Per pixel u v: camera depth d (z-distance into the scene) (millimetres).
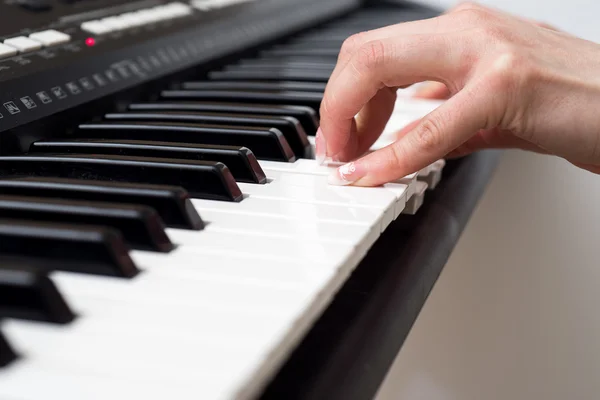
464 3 479
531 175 917
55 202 343
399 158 409
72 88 460
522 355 971
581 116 441
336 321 362
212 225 361
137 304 310
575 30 1106
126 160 393
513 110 436
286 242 348
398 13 882
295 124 456
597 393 969
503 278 955
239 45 608
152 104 490
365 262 404
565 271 943
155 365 288
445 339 892
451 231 449
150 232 337
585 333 953
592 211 912
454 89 445
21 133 427
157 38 541
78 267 324
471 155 567
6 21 485
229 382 278
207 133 440
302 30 731
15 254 326
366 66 433
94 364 288
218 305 310
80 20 520
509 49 436
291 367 336
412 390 847
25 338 297
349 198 390
